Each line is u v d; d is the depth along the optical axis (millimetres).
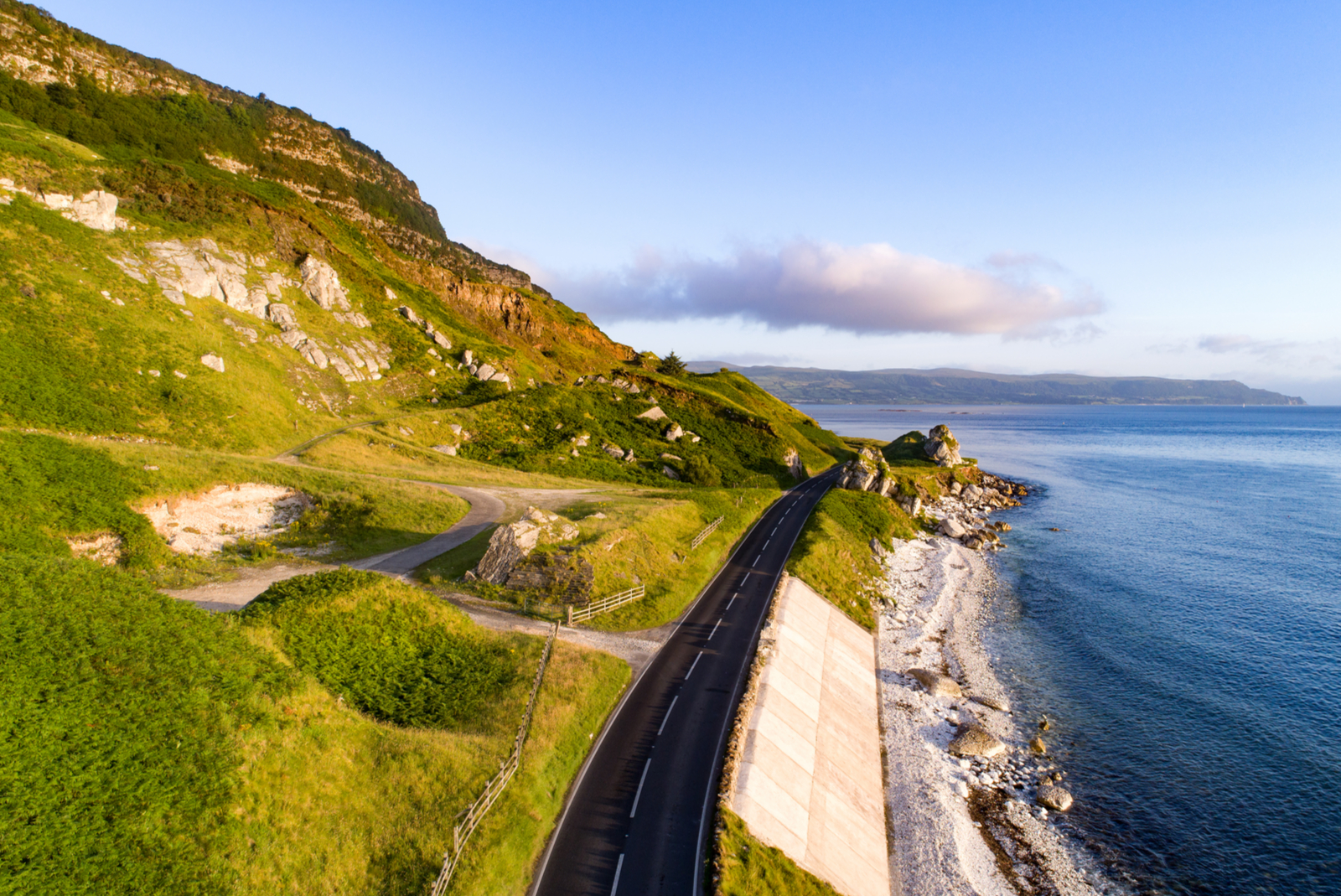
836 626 49188
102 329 60000
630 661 36781
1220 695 43531
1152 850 30156
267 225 96500
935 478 111062
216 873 16594
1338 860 29547
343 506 49844
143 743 18312
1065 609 59375
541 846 22812
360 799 21312
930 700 42250
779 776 29281
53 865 14516
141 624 22578
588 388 108250
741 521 69312
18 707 17141
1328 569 71500
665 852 22969
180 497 42906
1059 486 129875
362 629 31047
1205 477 143875
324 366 83875
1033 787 34344
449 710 28188
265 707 22125
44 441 40094
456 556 45969
